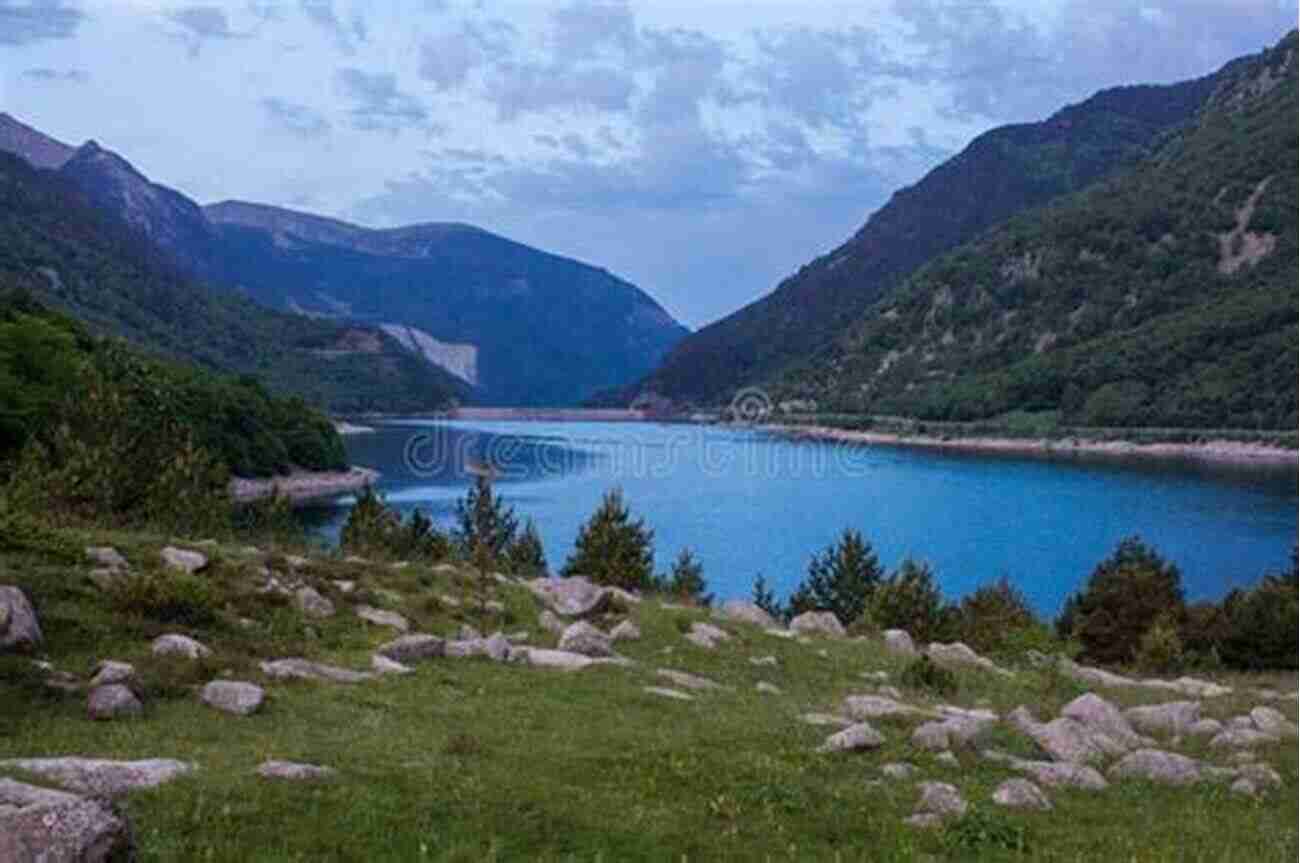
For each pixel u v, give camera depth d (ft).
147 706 60.85
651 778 55.26
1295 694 110.63
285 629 82.43
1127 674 140.46
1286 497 576.20
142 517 139.23
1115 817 58.90
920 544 440.45
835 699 84.94
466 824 45.93
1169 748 79.56
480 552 123.95
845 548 204.13
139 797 45.50
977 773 64.08
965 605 187.52
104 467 140.46
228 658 71.41
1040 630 122.11
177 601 77.82
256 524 162.91
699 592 172.65
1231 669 168.76
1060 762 69.31
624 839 46.57
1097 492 607.78
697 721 69.82
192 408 459.73
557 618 101.91
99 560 86.48
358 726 61.05
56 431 161.27
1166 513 520.83
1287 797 66.44
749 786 55.31
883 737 68.39
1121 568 206.49
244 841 42.29
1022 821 55.16
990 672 108.99
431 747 57.57
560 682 77.15
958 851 50.06
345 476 583.58
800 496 597.93
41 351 367.25
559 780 53.72
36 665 63.67
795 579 356.59
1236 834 57.62
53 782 46.42
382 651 79.10
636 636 97.50
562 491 585.22
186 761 51.65
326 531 378.53
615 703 72.74
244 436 510.99
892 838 50.57
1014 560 406.21
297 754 53.88
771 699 81.30
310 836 43.19
